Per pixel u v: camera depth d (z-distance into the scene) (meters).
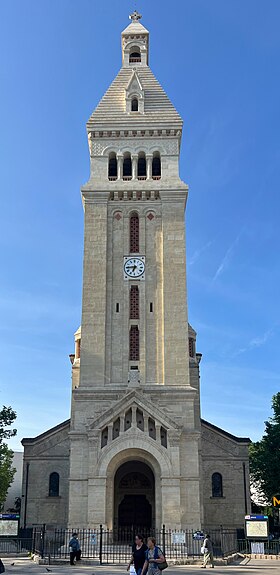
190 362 75.06
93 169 68.19
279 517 88.12
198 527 54.31
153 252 65.25
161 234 65.69
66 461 67.88
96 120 69.75
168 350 60.91
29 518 65.75
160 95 71.81
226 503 67.38
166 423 56.44
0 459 75.44
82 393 59.19
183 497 55.28
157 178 67.81
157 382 60.41
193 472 56.12
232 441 69.50
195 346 77.88
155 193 66.81
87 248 64.81
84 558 47.75
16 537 54.16
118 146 69.31
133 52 77.38
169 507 53.72
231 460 68.94
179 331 61.50
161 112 70.12
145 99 71.50
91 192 66.81
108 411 57.06
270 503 84.00
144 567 22.53
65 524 65.44
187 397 58.94
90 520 53.56
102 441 56.78
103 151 69.00
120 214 66.81
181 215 65.88
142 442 55.84
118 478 62.78
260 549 53.41
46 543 57.38
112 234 66.06
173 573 37.72
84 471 56.22
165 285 63.22
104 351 61.06
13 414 66.12
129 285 64.12
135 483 63.28
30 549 55.56
